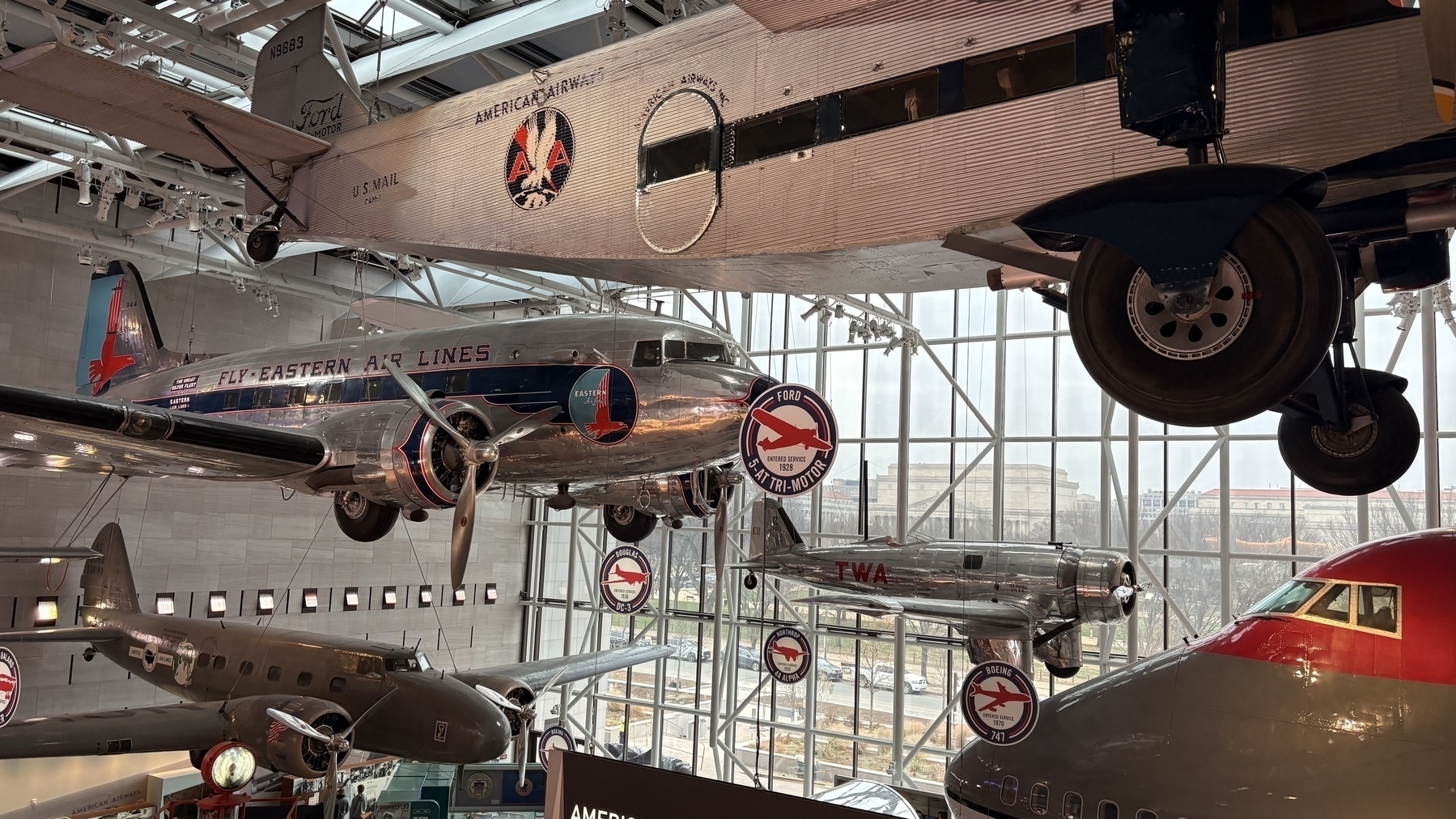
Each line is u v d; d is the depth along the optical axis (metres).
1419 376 12.62
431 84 12.70
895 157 4.79
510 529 22.67
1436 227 3.96
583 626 21.67
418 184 7.71
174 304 17.52
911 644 16.47
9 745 9.87
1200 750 5.74
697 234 5.62
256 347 18.70
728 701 18.36
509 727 12.11
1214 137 3.25
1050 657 11.61
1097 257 3.45
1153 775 5.86
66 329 16.30
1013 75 4.45
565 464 9.80
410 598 20.62
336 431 8.89
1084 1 4.27
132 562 16.84
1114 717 6.30
